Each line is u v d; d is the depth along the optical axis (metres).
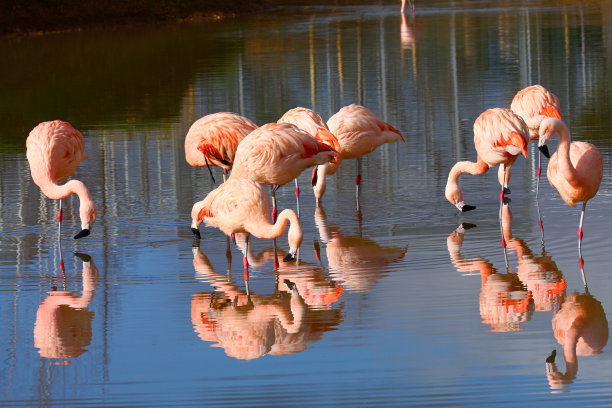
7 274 11.09
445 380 7.73
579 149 10.93
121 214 13.86
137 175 16.41
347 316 9.35
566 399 7.33
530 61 29.19
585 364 7.97
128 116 22.52
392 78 26.77
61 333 9.12
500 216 12.70
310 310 9.58
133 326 9.27
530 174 15.62
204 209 10.94
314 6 60.41
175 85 27.20
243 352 8.52
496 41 35.09
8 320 9.51
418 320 9.13
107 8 50.59
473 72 27.36
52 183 12.49
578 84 24.23
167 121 21.66
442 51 32.72
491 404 7.29
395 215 13.41
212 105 23.48
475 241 11.89
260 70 29.56
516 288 9.97
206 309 9.71
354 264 11.14
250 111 22.20
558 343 8.43
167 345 8.74
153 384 7.88
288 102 23.30
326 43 37.03
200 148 13.77
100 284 10.66
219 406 7.38
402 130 19.39
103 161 17.66
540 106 14.31
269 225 10.42
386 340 8.65
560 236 11.93
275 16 52.94
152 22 49.53
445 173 15.79
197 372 8.09
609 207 13.21
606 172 15.00
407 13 51.66
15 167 17.41
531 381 7.68
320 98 23.77
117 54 36.06
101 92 26.67
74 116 22.91
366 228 12.77
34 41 42.62
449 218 13.14
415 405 7.31
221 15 52.78
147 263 11.46
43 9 48.47
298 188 14.98
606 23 39.81
